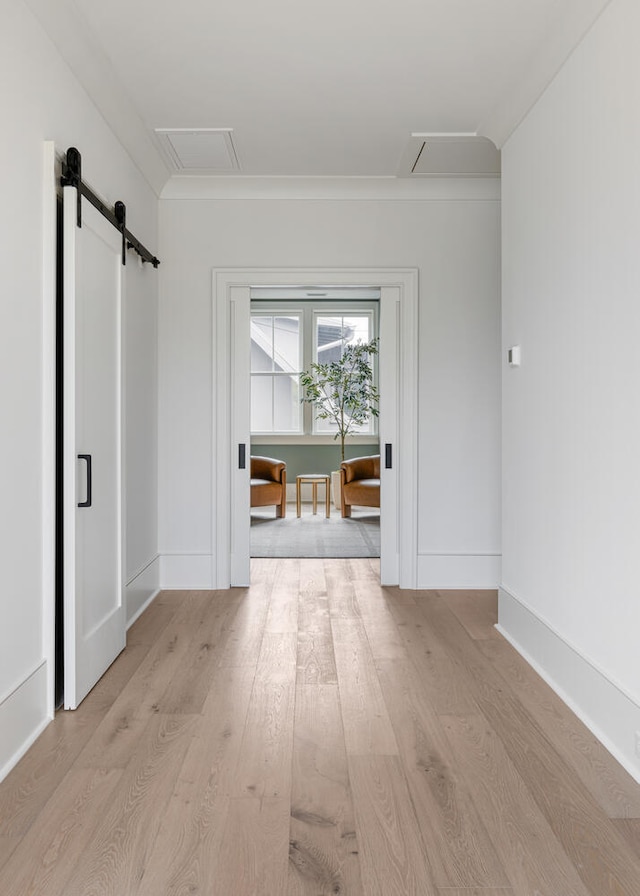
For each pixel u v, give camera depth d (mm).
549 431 3092
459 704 2842
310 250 4781
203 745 2455
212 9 2707
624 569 2357
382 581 4934
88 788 2150
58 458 2807
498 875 1741
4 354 2232
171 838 1890
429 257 4812
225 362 4785
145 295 4379
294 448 10227
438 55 3084
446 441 4840
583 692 2699
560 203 2928
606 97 2459
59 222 2740
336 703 2846
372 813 2023
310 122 3799
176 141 4043
